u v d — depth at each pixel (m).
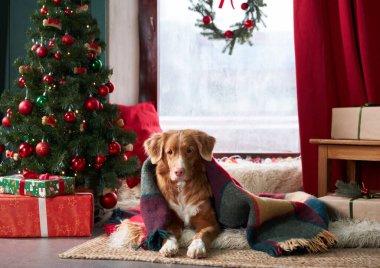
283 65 4.00
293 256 2.16
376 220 2.57
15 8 3.72
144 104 3.95
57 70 2.90
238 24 4.01
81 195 2.62
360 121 3.13
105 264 2.05
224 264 2.02
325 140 3.17
